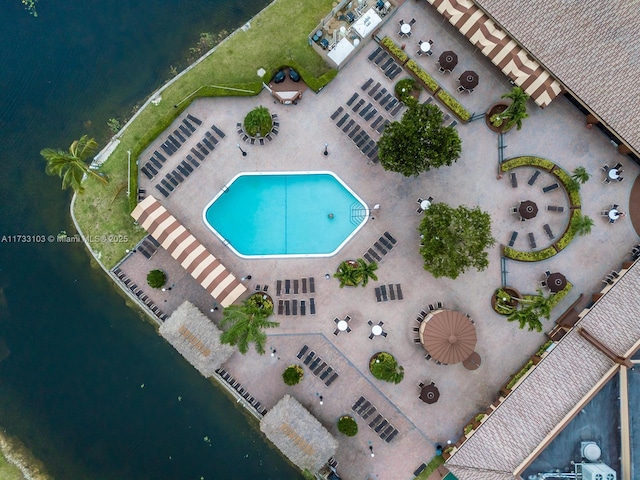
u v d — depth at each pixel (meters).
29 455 41.56
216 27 41.97
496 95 40.62
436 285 40.28
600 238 40.34
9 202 41.94
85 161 41.31
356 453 39.94
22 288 41.88
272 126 40.06
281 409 37.31
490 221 37.50
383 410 40.12
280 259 40.31
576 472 34.75
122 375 41.59
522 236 40.41
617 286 37.12
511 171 40.44
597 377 35.84
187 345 37.09
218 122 40.44
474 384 40.34
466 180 40.50
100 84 42.19
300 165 40.44
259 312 36.31
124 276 40.66
